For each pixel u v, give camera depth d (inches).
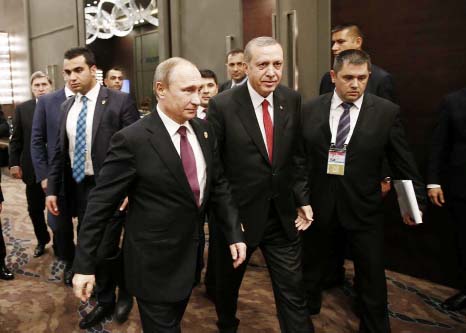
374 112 87.3
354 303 113.6
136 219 66.3
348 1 133.5
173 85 62.5
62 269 141.5
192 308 113.0
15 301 118.6
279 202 81.5
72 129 105.0
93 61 104.3
